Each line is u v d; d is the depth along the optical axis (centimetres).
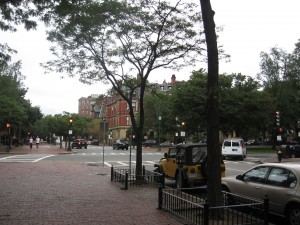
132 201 1146
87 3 1437
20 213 964
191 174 1383
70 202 1124
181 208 936
